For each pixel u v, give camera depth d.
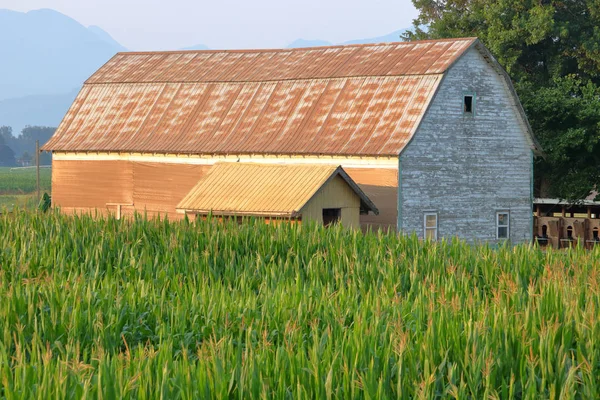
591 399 26.19
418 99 92.19
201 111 107.25
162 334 34.00
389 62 100.25
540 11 123.19
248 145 97.94
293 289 40.91
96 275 45.34
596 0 127.38
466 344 28.97
